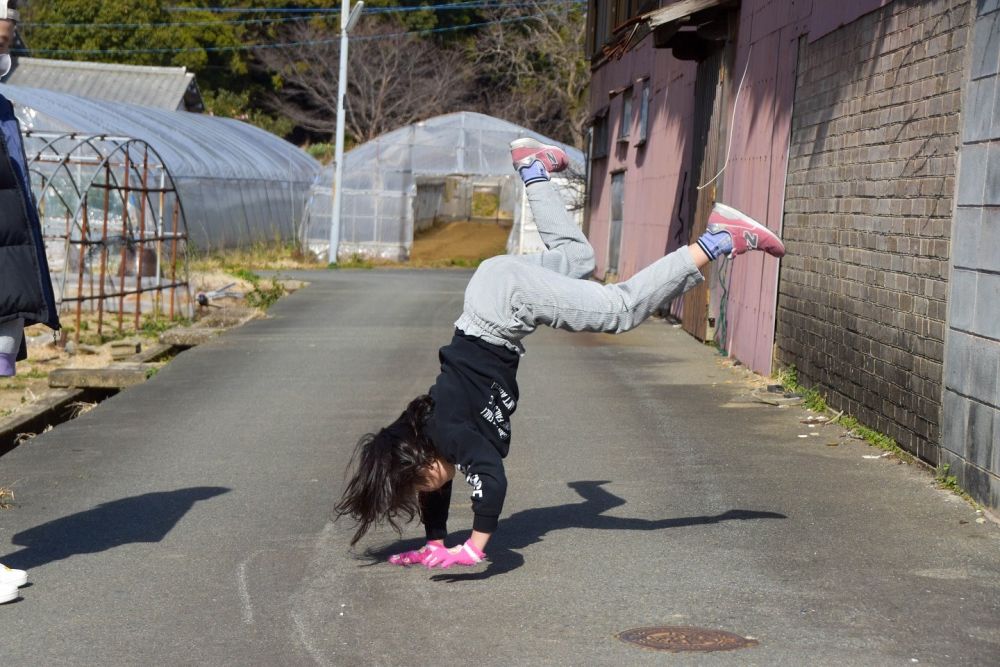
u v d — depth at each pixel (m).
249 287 23.80
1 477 7.25
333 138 60.91
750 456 7.55
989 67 6.09
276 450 8.05
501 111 52.72
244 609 4.72
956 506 6.16
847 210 8.57
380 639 4.36
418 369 12.20
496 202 63.47
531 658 4.14
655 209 18.59
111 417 9.41
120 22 54.88
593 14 26.41
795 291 10.06
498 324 4.78
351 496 5.00
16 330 4.89
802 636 4.33
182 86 46.47
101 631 4.48
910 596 4.78
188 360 12.95
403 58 54.56
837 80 8.95
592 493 6.64
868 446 7.77
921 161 7.07
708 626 4.45
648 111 19.53
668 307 17.22
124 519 6.20
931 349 6.84
